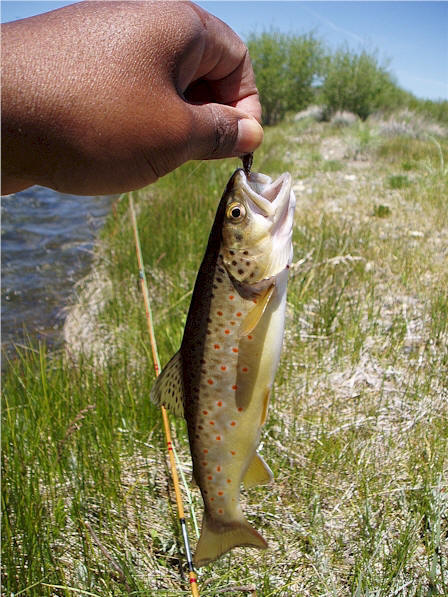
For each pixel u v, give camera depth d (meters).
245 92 0.28
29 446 0.50
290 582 0.38
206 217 1.13
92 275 1.02
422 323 0.71
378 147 2.07
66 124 0.20
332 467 0.48
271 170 1.65
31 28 0.21
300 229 1.07
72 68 0.20
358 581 0.36
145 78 0.21
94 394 0.57
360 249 0.96
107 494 0.45
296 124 3.21
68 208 1.55
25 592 0.38
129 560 0.40
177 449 0.52
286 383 0.59
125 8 0.22
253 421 0.28
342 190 1.47
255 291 0.28
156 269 0.93
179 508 0.40
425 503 0.43
